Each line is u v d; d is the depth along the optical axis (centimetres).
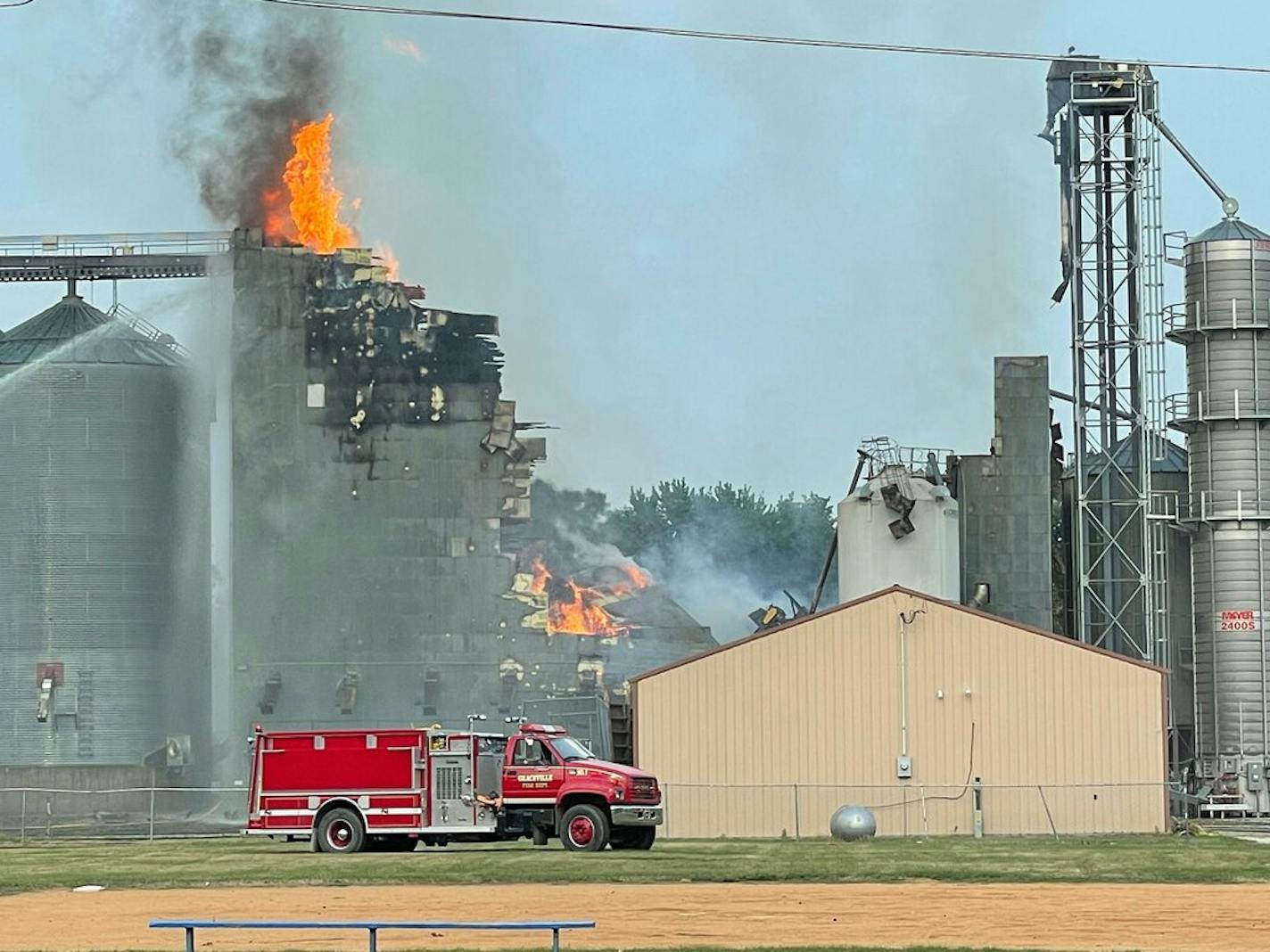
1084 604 10388
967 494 10438
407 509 11200
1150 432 10488
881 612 7781
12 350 11025
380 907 4478
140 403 10925
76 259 11319
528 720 10650
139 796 10525
